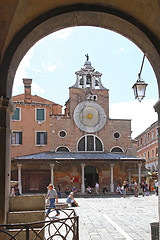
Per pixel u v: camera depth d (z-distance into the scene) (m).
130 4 7.28
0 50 7.53
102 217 15.45
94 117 43.66
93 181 41.69
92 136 43.22
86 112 43.53
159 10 6.80
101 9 7.57
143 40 7.85
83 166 37.81
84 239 9.79
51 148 41.25
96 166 41.12
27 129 40.69
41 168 38.75
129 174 41.62
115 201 26.41
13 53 7.59
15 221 8.20
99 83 44.88
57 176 39.44
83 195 36.41
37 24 7.56
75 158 37.88
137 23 7.56
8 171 7.91
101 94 44.44
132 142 46.56
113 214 16.75
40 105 41.53
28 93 42.22
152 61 8.09
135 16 7.54
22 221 8.28
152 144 52.25
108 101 44.44
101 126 43.56
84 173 41.28
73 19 7.98
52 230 11.26
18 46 7.60
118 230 11.46
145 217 15.39
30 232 7.73
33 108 41.31
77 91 43.69
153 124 51.00
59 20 7.86
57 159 36.97
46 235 10.25
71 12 7.60
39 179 38.56
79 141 42.69
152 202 24.83
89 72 44.56
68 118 42.56
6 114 7.67
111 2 7.44
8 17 7.11
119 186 40.94
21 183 37.91
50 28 8.10
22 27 7.59
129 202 25.16
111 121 44.03
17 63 8.18
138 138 65.81
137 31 7.71
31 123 40.97
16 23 7.38
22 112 40.84
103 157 39.66
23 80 42.34
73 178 39.94
